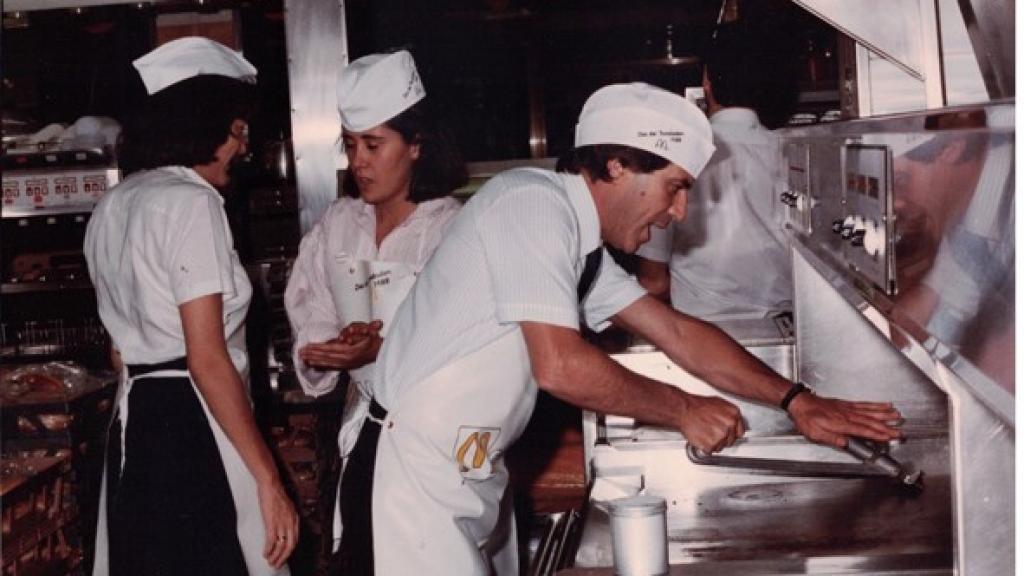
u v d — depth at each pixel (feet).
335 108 12.73
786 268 9.70
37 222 13.07
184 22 12.86
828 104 13.67
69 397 9.99
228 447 7.59
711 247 9.70
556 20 22.65
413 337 6.34
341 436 7.82
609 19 22.62
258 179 13.62
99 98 14.33
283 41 14.12
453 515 6.42
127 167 7.97
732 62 9.51
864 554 5.08
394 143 7.95
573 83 23.53
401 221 8.25
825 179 5.66
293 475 11.74
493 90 23.30
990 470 3.36
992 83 5.26
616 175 5.66
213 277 7.27
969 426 3.35
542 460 10.87
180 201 7.33
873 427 6.07
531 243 5.65
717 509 6.25
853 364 7.13
